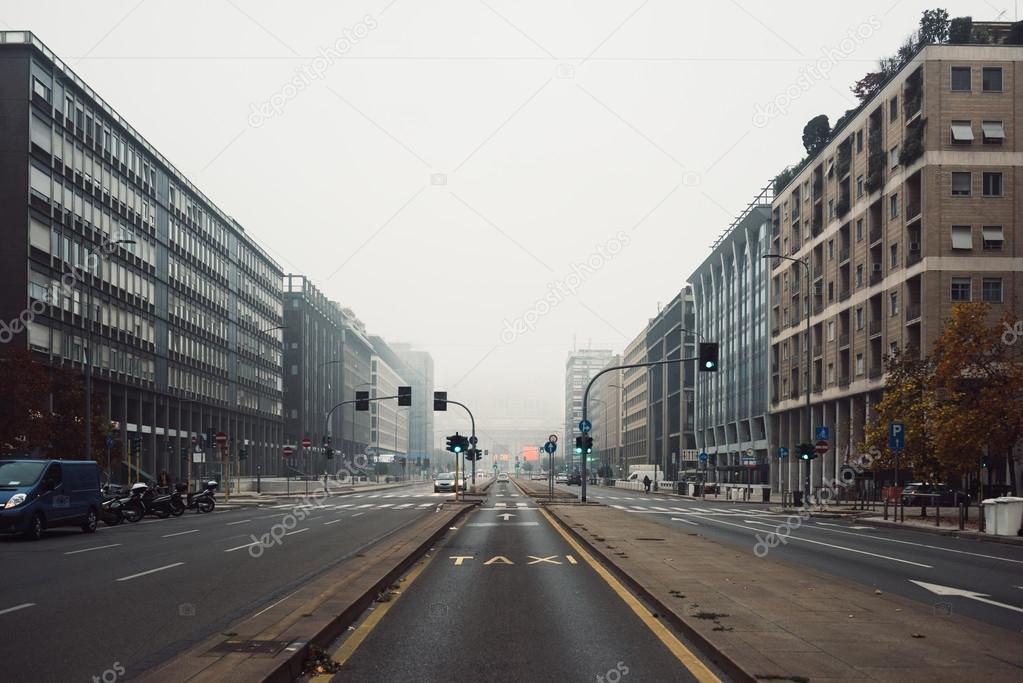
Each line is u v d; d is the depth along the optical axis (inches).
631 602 453.7
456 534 966.4
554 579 554.3
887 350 2367.1
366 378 7140.8
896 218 2315.5
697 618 373.7
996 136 2123.5
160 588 510.0
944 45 2149.4
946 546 939.3
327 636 346.0
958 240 2112.5
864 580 572.7
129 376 2667.3
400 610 428.8
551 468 2124.8
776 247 3400.6
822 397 2859.3
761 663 286.7
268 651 295.0
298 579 550.6
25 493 913.5
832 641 326.3
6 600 464.8
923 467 1501.0
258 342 4281.5
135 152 2753.4
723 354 4212.6
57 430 1576.0
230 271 3826.3
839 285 2721.5
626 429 6791.3
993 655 306.5
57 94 2207.2
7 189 2025.1
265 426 4382.4
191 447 2605.8
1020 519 1075.3
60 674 294.0
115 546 829.8
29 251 2042.3
